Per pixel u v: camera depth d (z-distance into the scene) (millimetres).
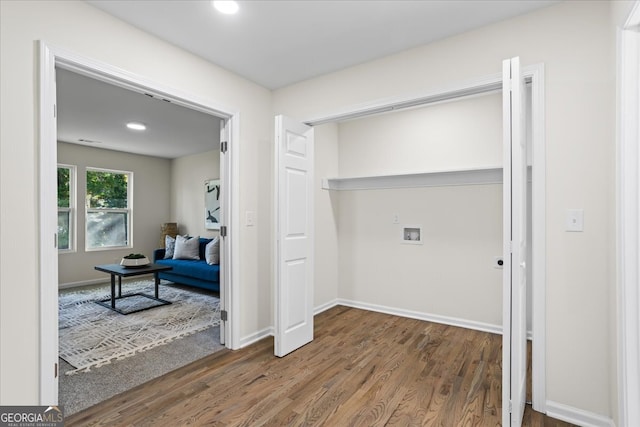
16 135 1641
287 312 2779
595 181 1805
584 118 1837
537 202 1946
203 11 2016
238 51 2512
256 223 3096
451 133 3566
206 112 2746
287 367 2533
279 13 2039
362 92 2703
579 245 1847
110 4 1938
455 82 2268
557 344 1899
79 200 5586
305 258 3012
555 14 1925
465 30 2215
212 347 2924
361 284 4141
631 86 1519
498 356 2713
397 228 3869
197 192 6434
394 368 2510
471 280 3406
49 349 1729
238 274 2902
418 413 1949
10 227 1622
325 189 4113
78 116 3982
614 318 1669
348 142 4285
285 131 2783
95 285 5602
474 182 3412
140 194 6418
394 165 3934
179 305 4328
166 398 2105
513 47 2055
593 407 1807
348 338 3135
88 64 1925
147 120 4164
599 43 1801
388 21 2115
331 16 2068
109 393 2162
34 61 1703
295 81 3049
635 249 1503
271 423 1856
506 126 1697
